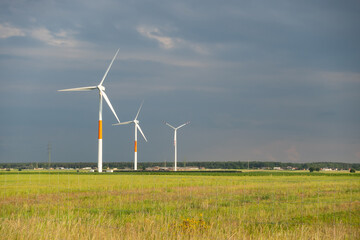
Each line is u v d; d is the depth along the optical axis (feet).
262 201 90.89
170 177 221.46
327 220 65.92
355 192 112.98
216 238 46.52
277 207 81.10
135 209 76.84
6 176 230.07
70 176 240.12
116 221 61.00
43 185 138.41
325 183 155.63
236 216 68.85
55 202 88.17
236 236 48.42
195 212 73.82
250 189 121.39
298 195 104.42
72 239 44.83
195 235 46.98
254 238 49.01
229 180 183.62
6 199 93.35
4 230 48.19
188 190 116.67
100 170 341.21
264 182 164.55
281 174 313.12
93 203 87.04
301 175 287.28
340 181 176.35
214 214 71.72
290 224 62.13
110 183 152.05
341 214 72.18
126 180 178.09
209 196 99.60
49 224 50.39
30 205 82.74
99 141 340.39
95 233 46.32
